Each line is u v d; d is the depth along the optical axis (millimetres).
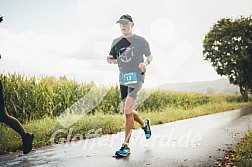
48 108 8836
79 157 4402
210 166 3795
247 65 20375
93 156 4445
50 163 4090
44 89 8867
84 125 7031
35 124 7145
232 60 20172
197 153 4523
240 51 20234
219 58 20203
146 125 5078
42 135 5957
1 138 5508
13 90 8367
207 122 8383
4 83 8273
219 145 5098
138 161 4082
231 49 20266
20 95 8453
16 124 4152
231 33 20234
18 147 5105
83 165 3941
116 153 4375
